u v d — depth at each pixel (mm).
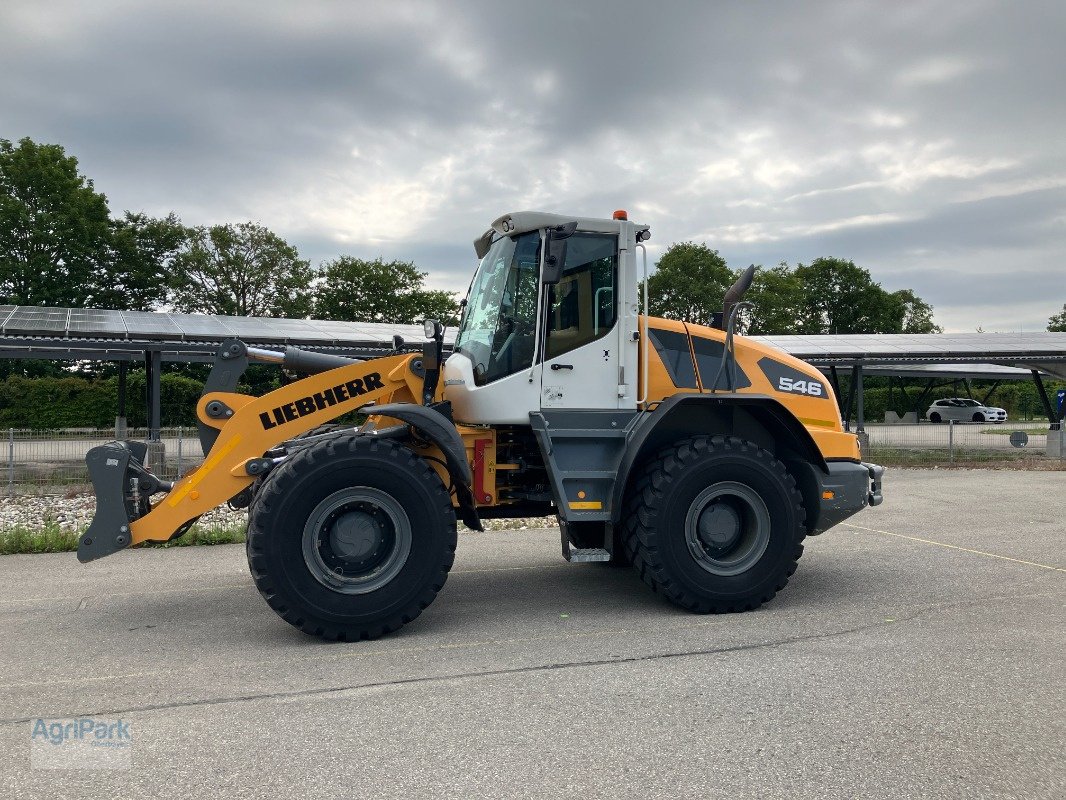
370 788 2838
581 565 7035
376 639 4758
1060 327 82000
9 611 5480
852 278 62000
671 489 5195
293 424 5125
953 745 3160
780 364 6207
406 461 4820
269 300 46656
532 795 2777
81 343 14266
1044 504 11016
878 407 43469
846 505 5973
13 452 12695
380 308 47719
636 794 2777
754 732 3295
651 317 5918
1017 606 5398
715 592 5246
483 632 4895
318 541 4707
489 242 6180
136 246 43750
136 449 5551
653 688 3836
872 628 4875
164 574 6680
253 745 3209
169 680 4020
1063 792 2785
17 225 39312
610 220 5555
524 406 5352
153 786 2865
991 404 43094
